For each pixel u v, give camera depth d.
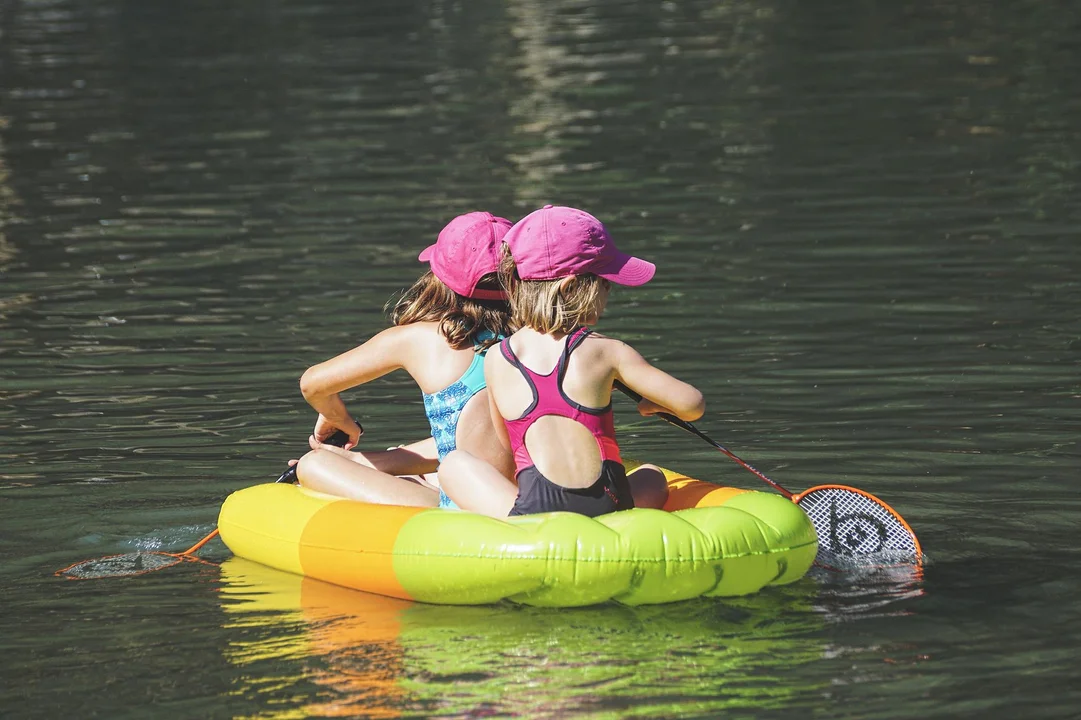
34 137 53.75
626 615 14.43
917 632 13.74
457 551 14.73
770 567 14.84
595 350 15.78
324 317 29.25
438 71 67.31
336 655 13.58
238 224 39.03
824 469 19.62
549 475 15.34
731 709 12.09
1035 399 22.47
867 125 50.34
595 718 11.95
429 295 17.55
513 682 12.76
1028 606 14.38
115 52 77.44
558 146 48.84
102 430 22.45
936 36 71.88
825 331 27.20
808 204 39.03
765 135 49.38
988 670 12.79
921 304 28.84
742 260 33.25
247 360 26.36
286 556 16.28
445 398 17.14
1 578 16.20
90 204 42.38
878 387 23.55
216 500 19.20
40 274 34.12
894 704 12.15
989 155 44.38
